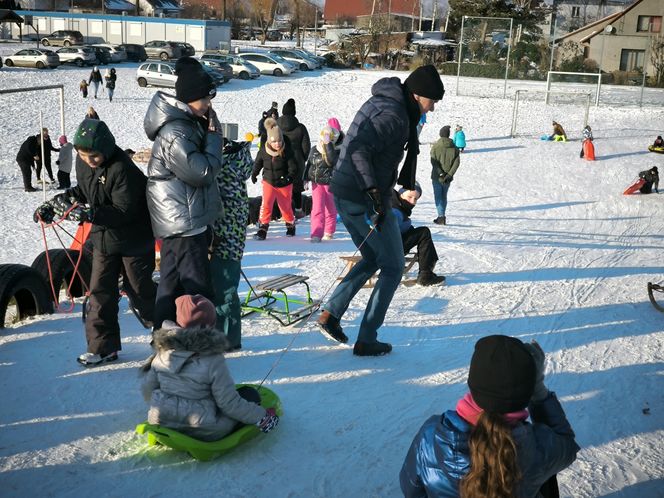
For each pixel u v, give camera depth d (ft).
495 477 8.48
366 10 316.60
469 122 100.53
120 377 16.98
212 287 16.76
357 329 21.57
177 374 12.78
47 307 21.88
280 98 121.49
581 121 102.27
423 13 291.79
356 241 18.76
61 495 12.02
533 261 32.71
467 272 29.81
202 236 16.49
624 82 139.74
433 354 19.70
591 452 14.53
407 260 27.61
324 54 202.90
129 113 101.30
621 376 18.61
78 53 149.07
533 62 138.00
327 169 34.55
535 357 9.62
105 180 16.44
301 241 35.94
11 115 95.96
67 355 18.35
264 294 22.71
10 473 12.64
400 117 17.15
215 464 13.20
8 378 16.81
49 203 16.60
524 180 63.98
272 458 13.55
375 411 15.84
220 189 17.81
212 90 15.94
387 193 17.99
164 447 13.73
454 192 58.39
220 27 213.25
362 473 13.24
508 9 196.24
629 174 67.36
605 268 31.91
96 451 13.52
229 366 18.08
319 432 14.73
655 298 26.76
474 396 8.88
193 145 15.85
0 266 20.85
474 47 139.03
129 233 17.06
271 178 35.58
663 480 13.50
